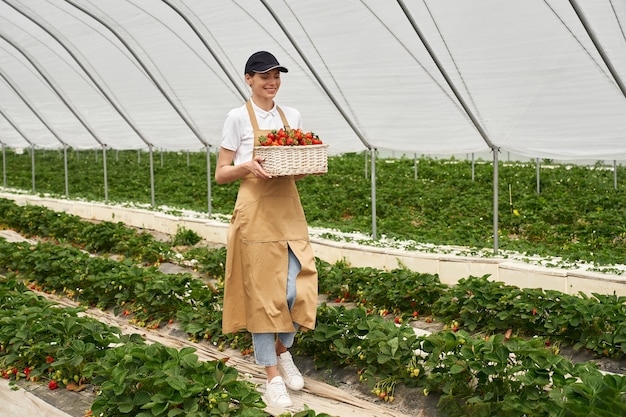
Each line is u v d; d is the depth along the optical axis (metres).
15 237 15.21
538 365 4.89
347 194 17.80
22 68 17.67
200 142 15.73
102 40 14.25
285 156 5.39
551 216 14.03
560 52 8.42
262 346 5.75
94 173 25.89
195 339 7.75
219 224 13.99
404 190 17.66
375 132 11.86
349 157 30.23
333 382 6.37
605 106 8.77
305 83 11.95
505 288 7.55
